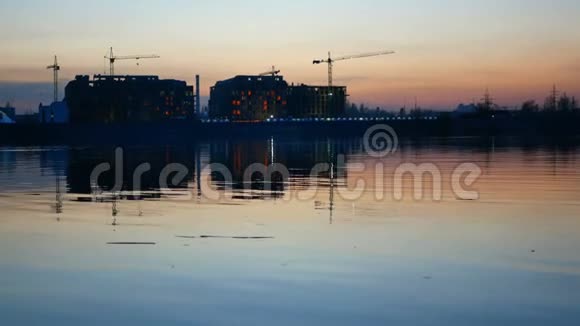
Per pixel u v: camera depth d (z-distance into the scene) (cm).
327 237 2280
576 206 3036
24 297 1573
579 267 1817
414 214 2833
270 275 1742
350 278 1711
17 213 2956
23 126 13625
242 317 1415
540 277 1714
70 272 1806
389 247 2098
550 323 1368
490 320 1388
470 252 2019
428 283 1661
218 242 2202
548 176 4566
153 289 1627
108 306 1498
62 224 2630
